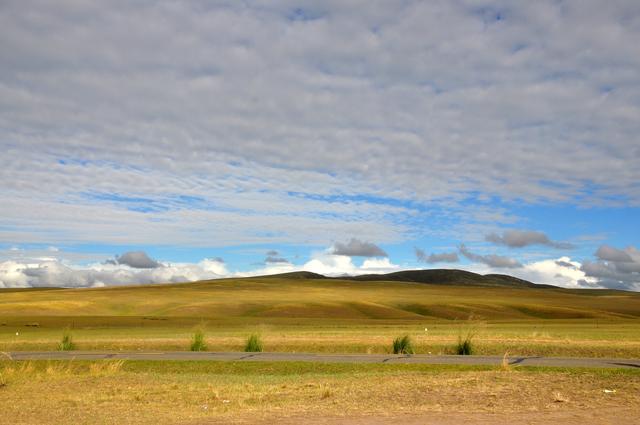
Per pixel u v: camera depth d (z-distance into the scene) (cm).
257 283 18450
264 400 1619
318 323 7350
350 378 2061
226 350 3234
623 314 11538
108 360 2720
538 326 5906
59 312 9912
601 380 1836
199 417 1382
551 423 1248
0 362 2745
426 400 1557
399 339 3111
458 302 12550
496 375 1991
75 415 1434
